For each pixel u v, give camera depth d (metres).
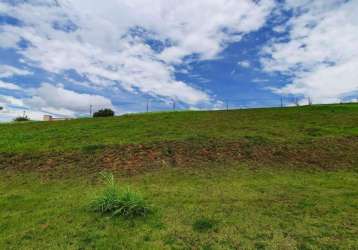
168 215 8.43
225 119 30.72
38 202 9.95
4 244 6.84
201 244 6.72
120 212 8.41
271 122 27.97
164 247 6.58
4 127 31.86
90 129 26.31
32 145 20.47
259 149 18.28
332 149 18.55
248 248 6.52
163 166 15.27
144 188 11.47
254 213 8.57
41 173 14.57
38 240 7.02
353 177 13.47
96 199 9.15
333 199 9.92
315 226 7.64
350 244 6.65
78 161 16.42
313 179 13.04
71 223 7.95
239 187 11.58
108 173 14.12
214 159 16.52
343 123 26.56
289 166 15.52
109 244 6.73
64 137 23.02
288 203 9.48
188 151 17.80
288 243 6.73
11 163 16.64
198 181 12.59
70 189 11.70
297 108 38.47
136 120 31.22
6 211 9.12
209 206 9.20
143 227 7.61
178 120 30.45
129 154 17.34
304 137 21.23
